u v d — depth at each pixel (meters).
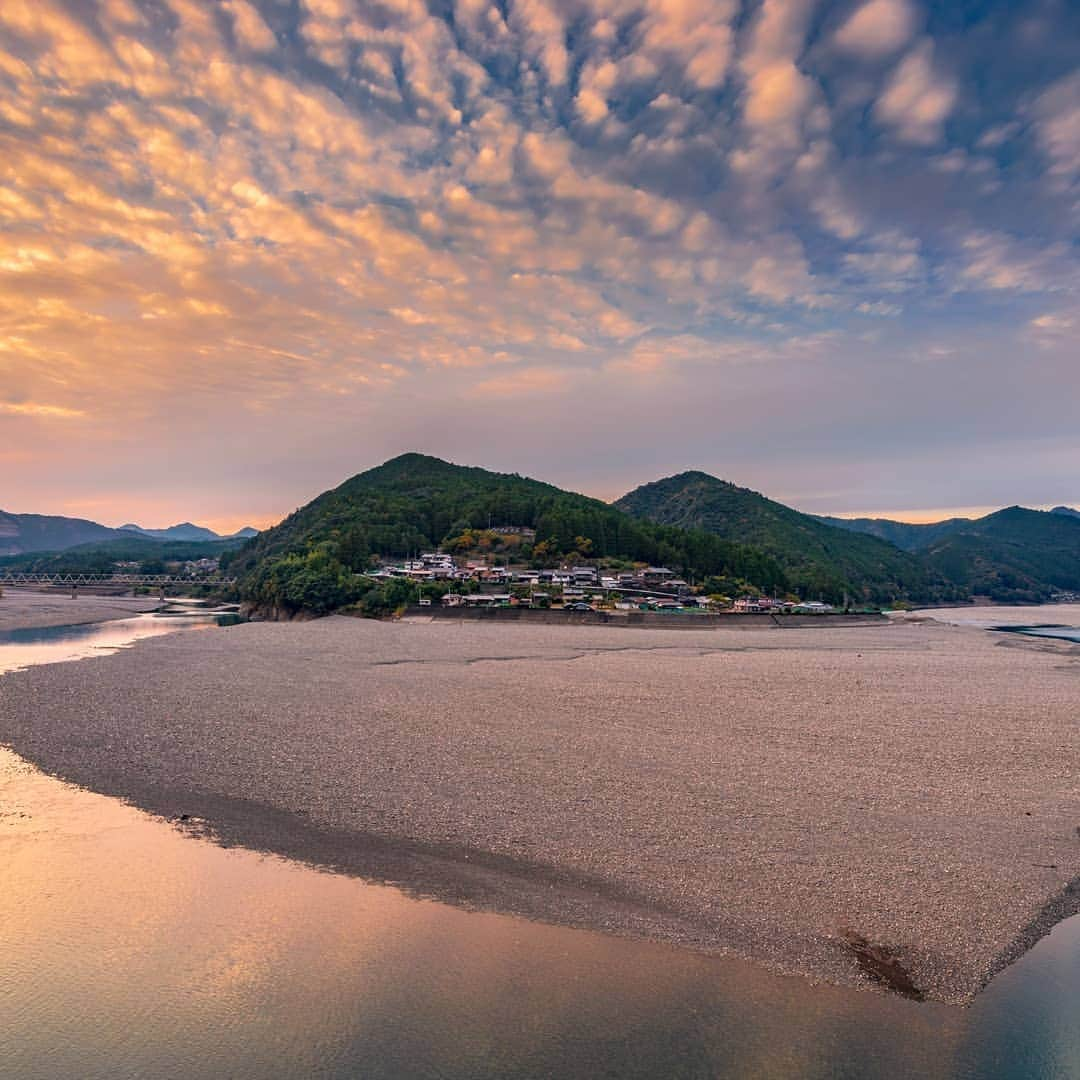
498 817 24.19
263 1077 13.05
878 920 18.02
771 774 28.70
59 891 19.53
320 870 20.69
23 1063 13.41
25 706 40.25
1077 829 23.66
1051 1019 14.71
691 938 17.28
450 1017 14.64
